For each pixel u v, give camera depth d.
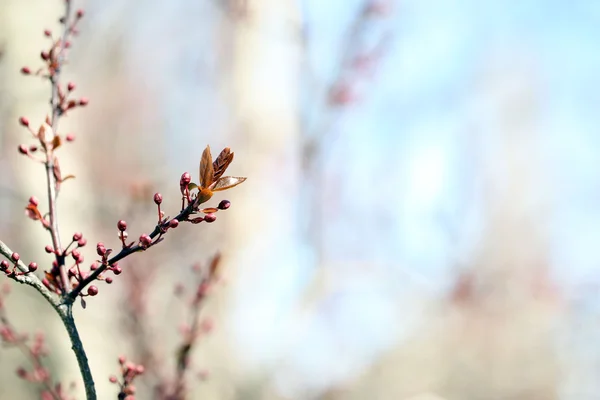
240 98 5.93
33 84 4.97
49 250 2.02
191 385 4.80
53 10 5.08
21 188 4.91
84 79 7.57
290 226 6.22
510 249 10.47
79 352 1.91
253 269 5.88
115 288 4.82
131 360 4.32
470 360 10.31
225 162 1.74
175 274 5.09
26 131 4.96
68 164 5.23
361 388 7.89
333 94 6.18
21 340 3.20
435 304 8.70
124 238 1.85
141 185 4.74
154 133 8.21
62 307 1.92
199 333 3.61
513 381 10.81
